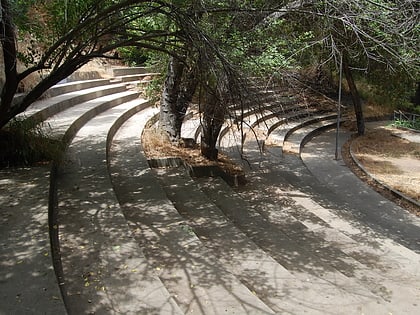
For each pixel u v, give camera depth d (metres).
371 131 18.72
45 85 6.26
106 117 11.24
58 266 4.10
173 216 5.76
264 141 14.09
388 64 8.41
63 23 5.87
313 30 8.05
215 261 4.65
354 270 5.82
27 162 6.40
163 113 10.34
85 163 7.27
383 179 11.77
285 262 5.53
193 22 5.43
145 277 3.95
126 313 3.42
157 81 11.36
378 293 5.18
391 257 6.65
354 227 7.90
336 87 22.06
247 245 5.56
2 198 5.18
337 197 9.98
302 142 15.53
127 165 7.94
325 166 13.12
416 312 4.75
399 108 22.64
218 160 10.41
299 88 9.44
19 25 5.71
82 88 14.23
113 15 5.93
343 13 6.29
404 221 8.98
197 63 5.70
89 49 6.67
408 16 6.92
